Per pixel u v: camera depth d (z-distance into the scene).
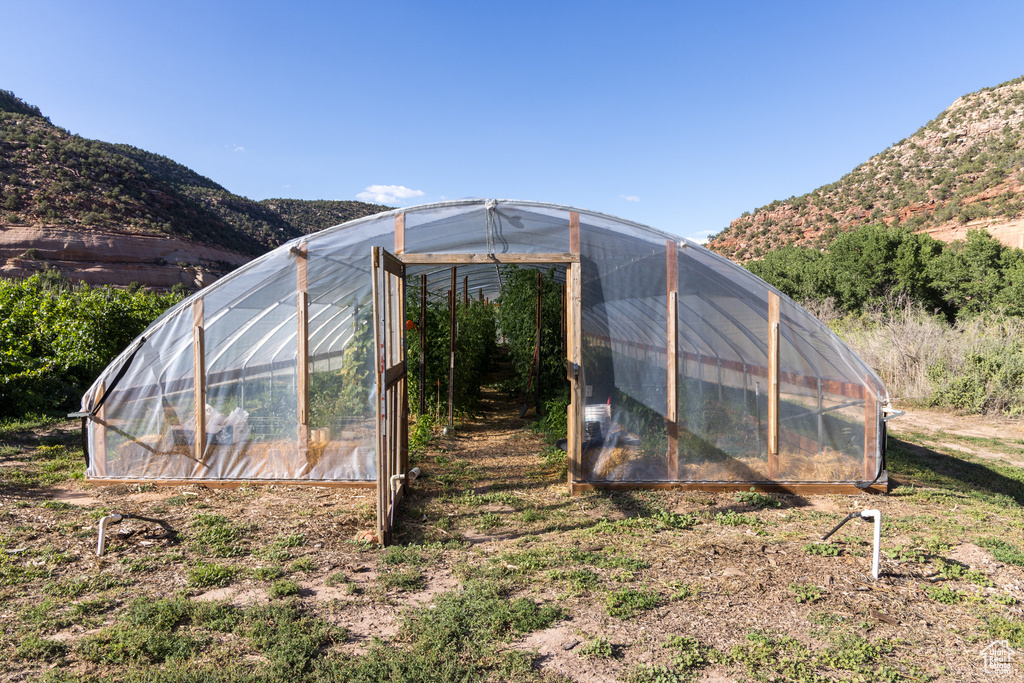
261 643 3.38
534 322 11.52
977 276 23.66
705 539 5.19
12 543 4.79
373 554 4.80
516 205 6.87
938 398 13.20
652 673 3.14
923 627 3.72
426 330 10.66
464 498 6.33
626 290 6.85
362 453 6.82
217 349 6.83
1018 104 69.19
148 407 6.80
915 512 6.01
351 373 6.86
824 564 4.62
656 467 6.78
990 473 7.93
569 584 4.23
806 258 36.47
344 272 6.93
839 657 3.32
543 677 3.12
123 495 6.33
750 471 6.76
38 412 10.34
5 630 3.51
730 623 3.72
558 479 7.17
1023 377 12.65
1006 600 4.06
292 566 4.49
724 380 6.79
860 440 6.72
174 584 4.20
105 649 3.29
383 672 3.10
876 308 26.08
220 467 6.83
